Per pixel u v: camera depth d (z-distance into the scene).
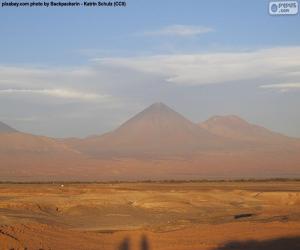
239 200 56.44
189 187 81.94
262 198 58.19
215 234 25.81
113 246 22.78
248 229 26.97
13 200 51.47
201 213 45.81
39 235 23.39
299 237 24.70
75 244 22.69
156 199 52.62
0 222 35.34
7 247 20.83
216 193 61.47
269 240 24.08
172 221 38.53
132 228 34.88
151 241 24.02
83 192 66.31
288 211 42.44
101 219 40.53
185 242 23.83
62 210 45.97
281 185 89.12
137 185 92.06
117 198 54.84
